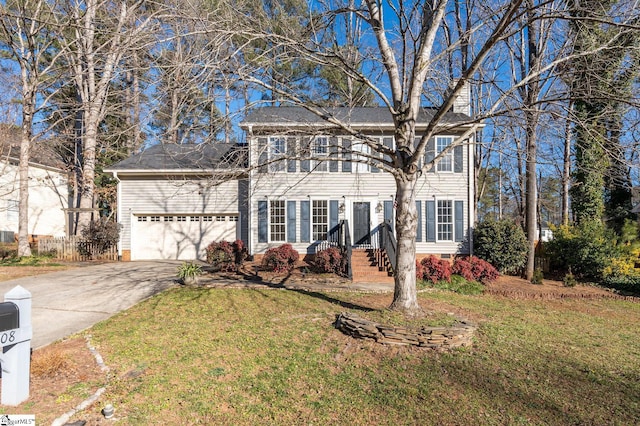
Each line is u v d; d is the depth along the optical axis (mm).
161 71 6500
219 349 6133
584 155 16219
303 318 7914
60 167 24094
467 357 5949
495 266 14805
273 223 16422
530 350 6449
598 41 7383
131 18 8258
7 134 17297
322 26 7754
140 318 7805
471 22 9523
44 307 8594
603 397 4828
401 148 7477
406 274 7359
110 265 15461
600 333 7777
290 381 5086
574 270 14773
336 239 16297
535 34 11984
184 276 11414
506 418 4262
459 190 16266
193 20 6492
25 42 17234
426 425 4113
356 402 4562
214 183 7953
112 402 4348
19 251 16859
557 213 32812
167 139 9172
